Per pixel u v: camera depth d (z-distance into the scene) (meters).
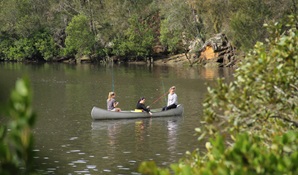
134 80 66.81
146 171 7.73
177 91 52.97
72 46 113.31
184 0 101.62
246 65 11.13
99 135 28.84
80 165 21.56
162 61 107.19
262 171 7.04
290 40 11.50
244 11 71.81
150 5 115.75
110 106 35.56
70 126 31.84
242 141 7.34
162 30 106.06
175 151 24.34
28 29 119.44
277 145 8.38
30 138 3.84
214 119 10.83
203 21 97.75
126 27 113.75
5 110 3.76
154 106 43.53
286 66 11.41
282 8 66.38
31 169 4.37
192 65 96.50
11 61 121.44
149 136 28.47
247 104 10.82
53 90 55.09
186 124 32.66
